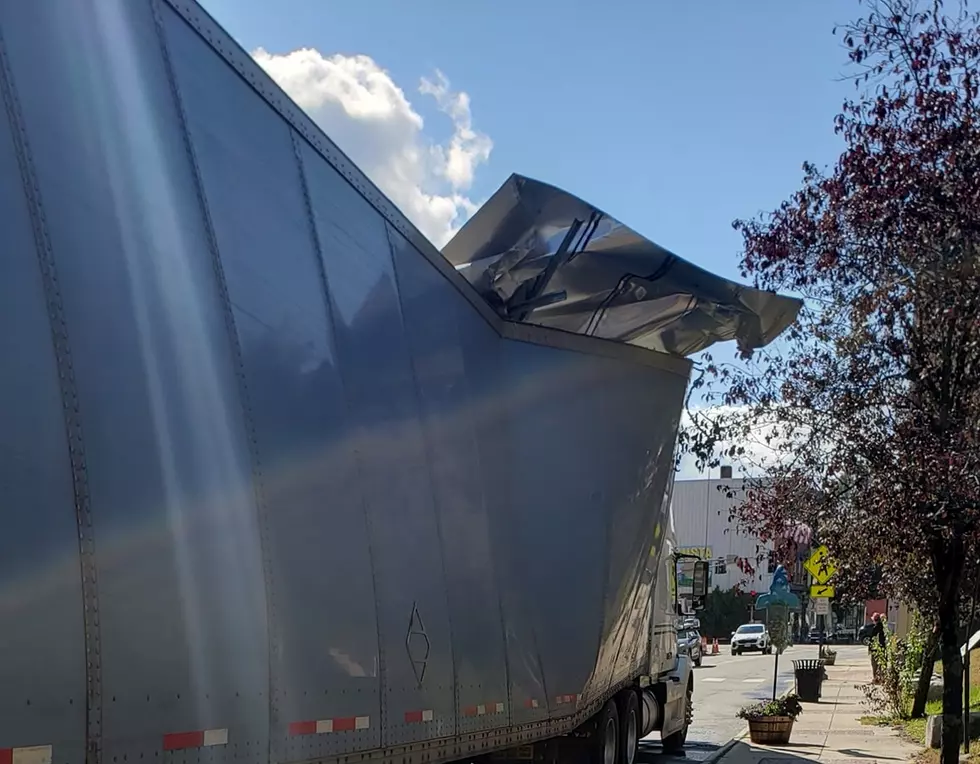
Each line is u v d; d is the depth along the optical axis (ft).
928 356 28.27
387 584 18.28
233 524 13.74
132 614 11.57
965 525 27.27
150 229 12.98
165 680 12.04
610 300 30.78
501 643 23.65
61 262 11.32
